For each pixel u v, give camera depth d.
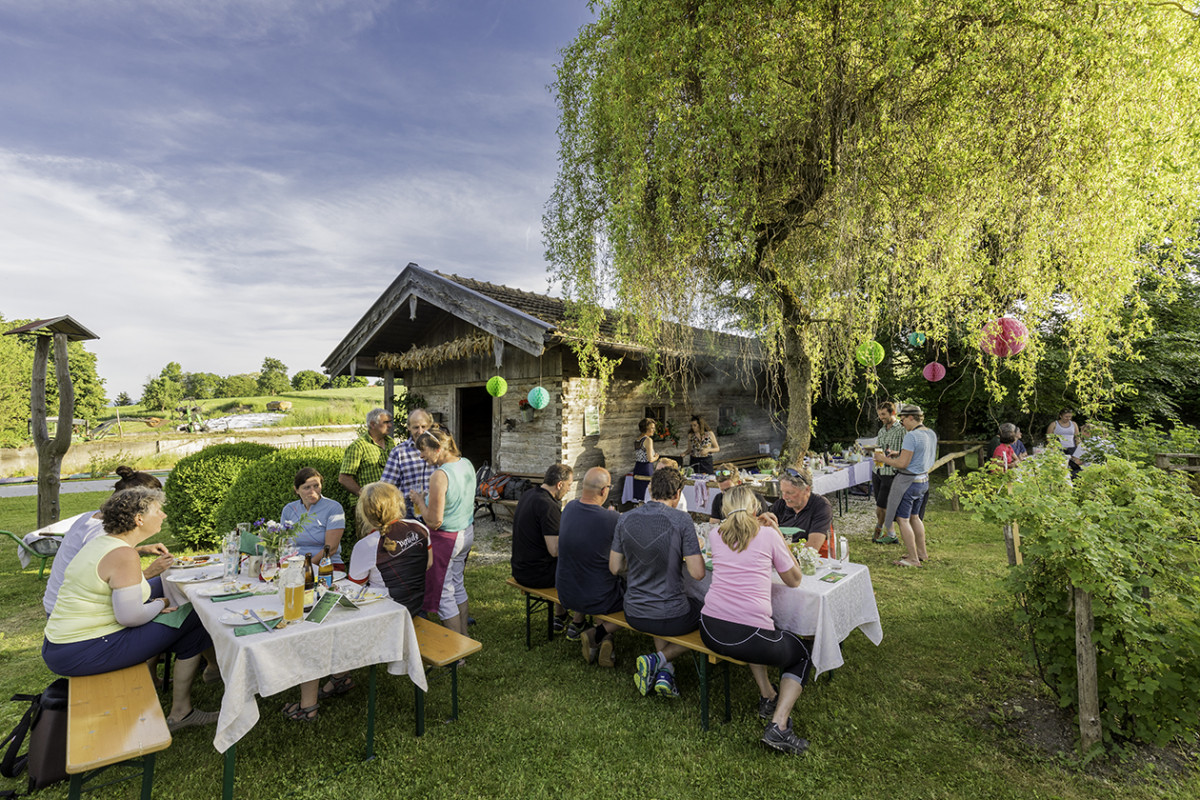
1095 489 3.20
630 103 5.41
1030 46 4.14
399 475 5.02
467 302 8.27
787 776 2.81
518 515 4.54
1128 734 2.96
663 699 3.59
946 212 4.87
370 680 3.03
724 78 4.83
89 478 16.95
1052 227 4.38
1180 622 2.76
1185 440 5.21
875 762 2.90
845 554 3.90
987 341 4.99
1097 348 4.36
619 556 3.78
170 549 7.71
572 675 3.94
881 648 4.16
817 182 5.36
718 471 5.81
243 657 2.62
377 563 3.60
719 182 5.16
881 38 4.32
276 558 3.66
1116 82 3.86
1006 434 6.67
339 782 2.81
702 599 3.91
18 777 2.87
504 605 5.34
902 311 5.89
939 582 5.56
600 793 2.72
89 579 2.94
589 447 9.02
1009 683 3.63
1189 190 3.80
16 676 3.96
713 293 6.40
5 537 8.45
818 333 6.55
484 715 3.42
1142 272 4.32
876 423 14.14
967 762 2.88
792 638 3.15
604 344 7.55
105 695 2.81
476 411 12.37
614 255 5.92
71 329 8.19
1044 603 3.09
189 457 7.67
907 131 4.65
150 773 2.57
